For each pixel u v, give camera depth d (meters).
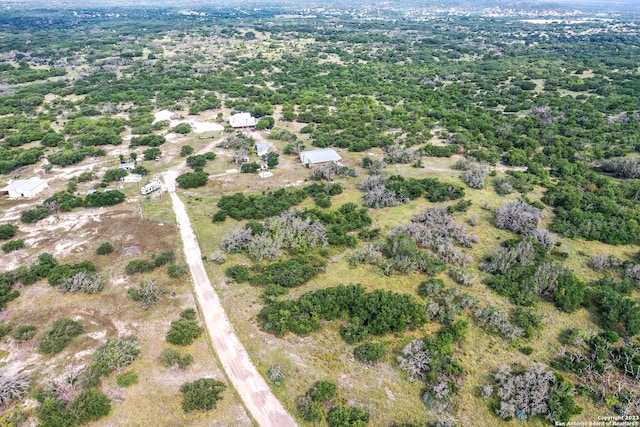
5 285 53.31
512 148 98.81
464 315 49.75
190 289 54.38
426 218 68.75
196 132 111.75
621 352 43.28
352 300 49.94
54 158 91.94
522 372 42.06
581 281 53.91
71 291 53.34
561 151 95.62
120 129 111.31
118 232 67.19
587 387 40.19
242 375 42.28
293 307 49.06
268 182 84.25
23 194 78.44
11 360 43.81
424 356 43.12
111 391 40.22
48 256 59.75
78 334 47.00
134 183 83.69
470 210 73.25
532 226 65.25
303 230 64.75
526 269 55.75
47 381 41.25
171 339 45.56
